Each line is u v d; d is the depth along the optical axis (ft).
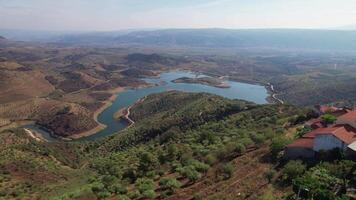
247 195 161.79
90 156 442.09
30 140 499.51
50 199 217.56
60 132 648.79
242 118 412.36
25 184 275.59
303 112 330.13
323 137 188.55
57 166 354.33
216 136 310.86
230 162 212.64
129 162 305.53
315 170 163.22
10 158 342.64
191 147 285.64
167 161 261.44
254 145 244.42
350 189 144.15
